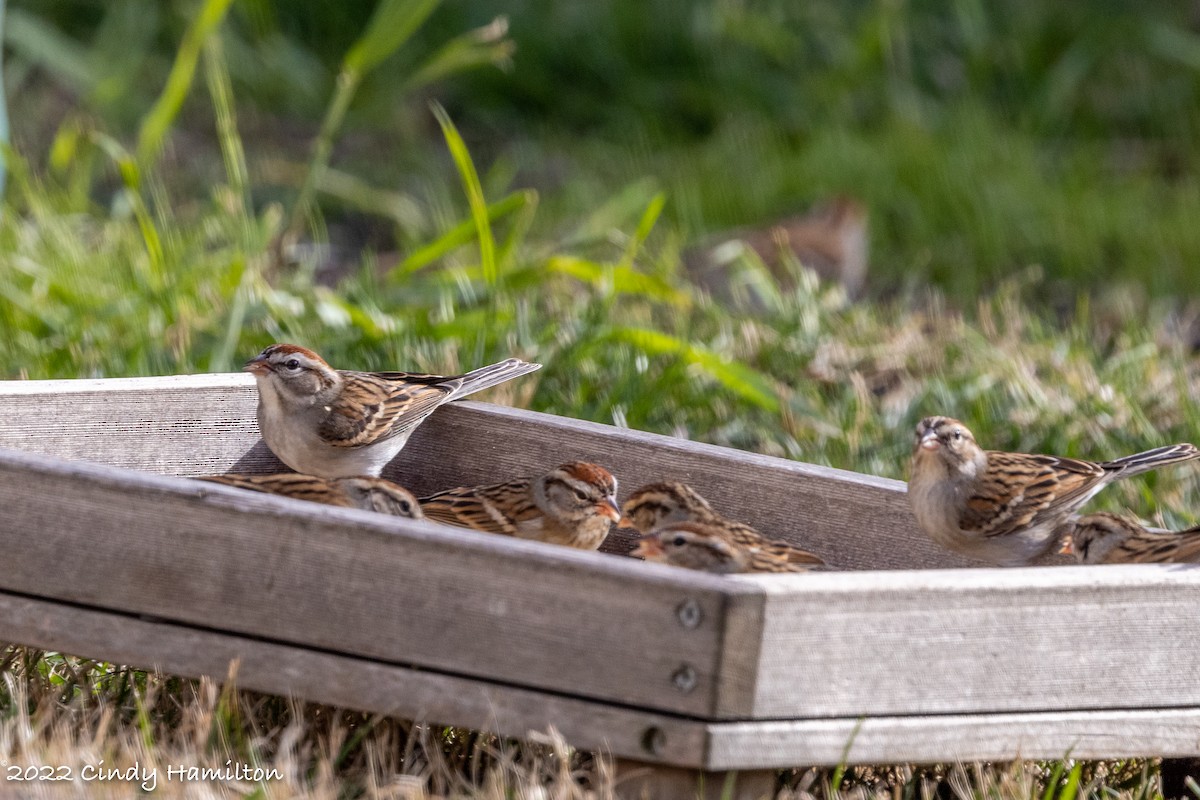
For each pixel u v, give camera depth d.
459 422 8.96
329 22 23.30
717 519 7.75
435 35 23.11
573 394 11.30
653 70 23.02
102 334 11.59
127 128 20.78
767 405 11.18
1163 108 22.67
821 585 5.85
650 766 5.97
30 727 6.41
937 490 7.71
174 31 22.78
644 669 5.88
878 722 6.00
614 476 8.56
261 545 6.29
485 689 6.09
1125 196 19.39
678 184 19.50
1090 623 6.24
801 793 6.29
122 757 6.15
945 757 6.12
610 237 13.82
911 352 13.02
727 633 5.76
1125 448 11.02
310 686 6.29
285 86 22.22
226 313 11.81
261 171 19.47
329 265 17.09
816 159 20.02
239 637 6.37
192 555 6.38
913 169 19.53
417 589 6.13
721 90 22.53
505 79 22.80
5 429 7.87
